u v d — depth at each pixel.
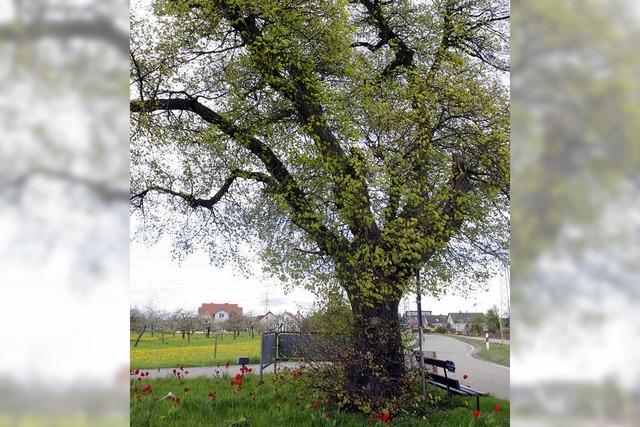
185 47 7.69
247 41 7.14
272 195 7.62
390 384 6.57
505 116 6.82
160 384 9.20
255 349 20.91
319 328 6.92
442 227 6.50
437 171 7.45
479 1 8.45
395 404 6.38
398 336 6.82
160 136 7.69
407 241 6.24
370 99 7.08
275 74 7.02
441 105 7.18
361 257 6.52
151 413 6.16
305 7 7.11
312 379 6.77
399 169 6.75
